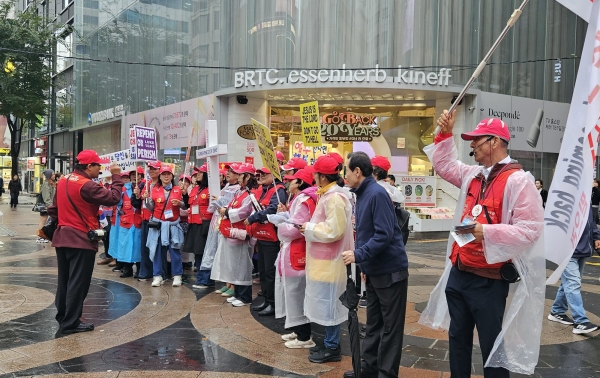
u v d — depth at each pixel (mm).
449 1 19500
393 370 4398
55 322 6582
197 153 8859
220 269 7500
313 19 19656
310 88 19188
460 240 3453
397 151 21703
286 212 6172
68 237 6051
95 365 5094
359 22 19375
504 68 21188
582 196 3799
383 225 4309
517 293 3551
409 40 19125
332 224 4965
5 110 29484
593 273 10898
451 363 3867
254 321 6703
